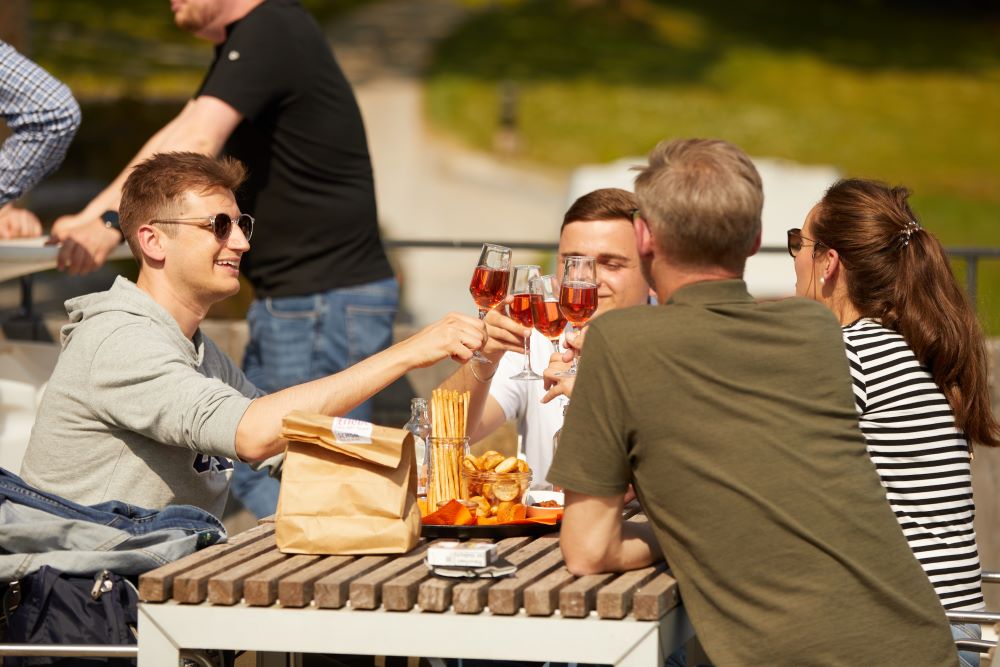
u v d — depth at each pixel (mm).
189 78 42500
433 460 4312
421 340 4250
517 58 49969
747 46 52312
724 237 3652
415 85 47188
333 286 7297
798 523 3520
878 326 4746
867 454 3748
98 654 3645
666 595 3500
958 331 4648
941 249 4809
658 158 3764
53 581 3939
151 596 3592
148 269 4617
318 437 3873
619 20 53594
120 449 4406
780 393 3605
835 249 4914
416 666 4820
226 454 4141
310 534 3844
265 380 7520
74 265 6309
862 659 3465
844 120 46625
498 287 4871
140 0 50156
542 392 5645
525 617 3445
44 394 4500
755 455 3551
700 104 47312
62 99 5910
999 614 4086
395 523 3836
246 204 7266
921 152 44531
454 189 39469
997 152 44594
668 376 3576
